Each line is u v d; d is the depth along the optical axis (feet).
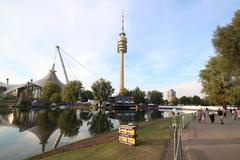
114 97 408.87
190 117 104.68
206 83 180.55
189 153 38.17
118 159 38.24
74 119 174.70
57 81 611.47
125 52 618.85
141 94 454.40
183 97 499.92
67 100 403.13
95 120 167.63
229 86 166.91
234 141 48.65
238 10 65.26
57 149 61.16
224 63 71.31
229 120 107.45
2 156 60.54
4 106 396.37
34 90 535.60
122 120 167.63
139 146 46.42
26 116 200.34
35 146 73.77
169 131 66.18
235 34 64.13
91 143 63.31
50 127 122.72
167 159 35.83
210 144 45.60
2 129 114.62
